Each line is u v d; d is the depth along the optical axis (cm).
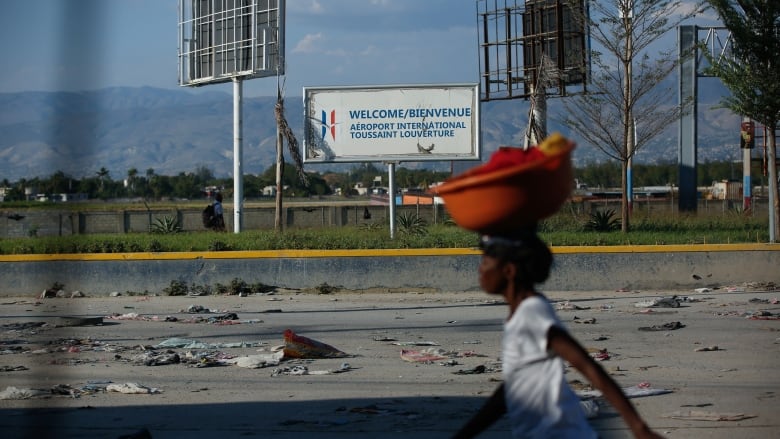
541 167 408
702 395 1004
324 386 1089
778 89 2570
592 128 3238
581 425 435
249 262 2194
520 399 432
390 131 3303
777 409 930
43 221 4781
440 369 1196
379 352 1345
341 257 2177
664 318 1666
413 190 9175
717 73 2717
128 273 2205
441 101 3281
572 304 1852
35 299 2175
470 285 2158
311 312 1847
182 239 2441
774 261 2153
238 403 998
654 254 2148
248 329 1609
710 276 2147
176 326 1656
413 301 2019
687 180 4534
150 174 18162
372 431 863
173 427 889
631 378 1108
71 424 905
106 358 1313
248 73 3481
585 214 3591
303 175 3356
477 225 430
